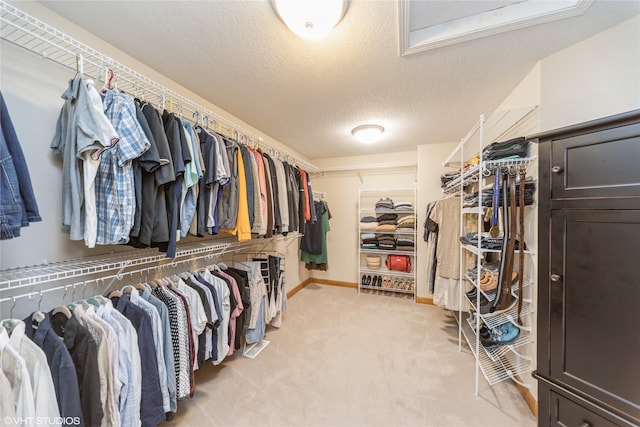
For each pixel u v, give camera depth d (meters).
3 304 1.02
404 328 2.56
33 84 1.10
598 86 1.29
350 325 2.62
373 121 2.49
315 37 1.20
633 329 0.80
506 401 1.55
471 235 2.00
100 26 1.24
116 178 1.03
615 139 0.83
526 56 1.47
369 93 1.92
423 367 1.89
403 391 1.64
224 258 2.33
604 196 0.85
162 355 1.21
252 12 1.15
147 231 1.13
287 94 1.94
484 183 2.19
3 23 0.95
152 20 1.20
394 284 3.67
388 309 3.08
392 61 1.51
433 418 1.42
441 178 2.92
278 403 1.53
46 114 1.14
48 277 1.04
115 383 0.99
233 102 2.07
